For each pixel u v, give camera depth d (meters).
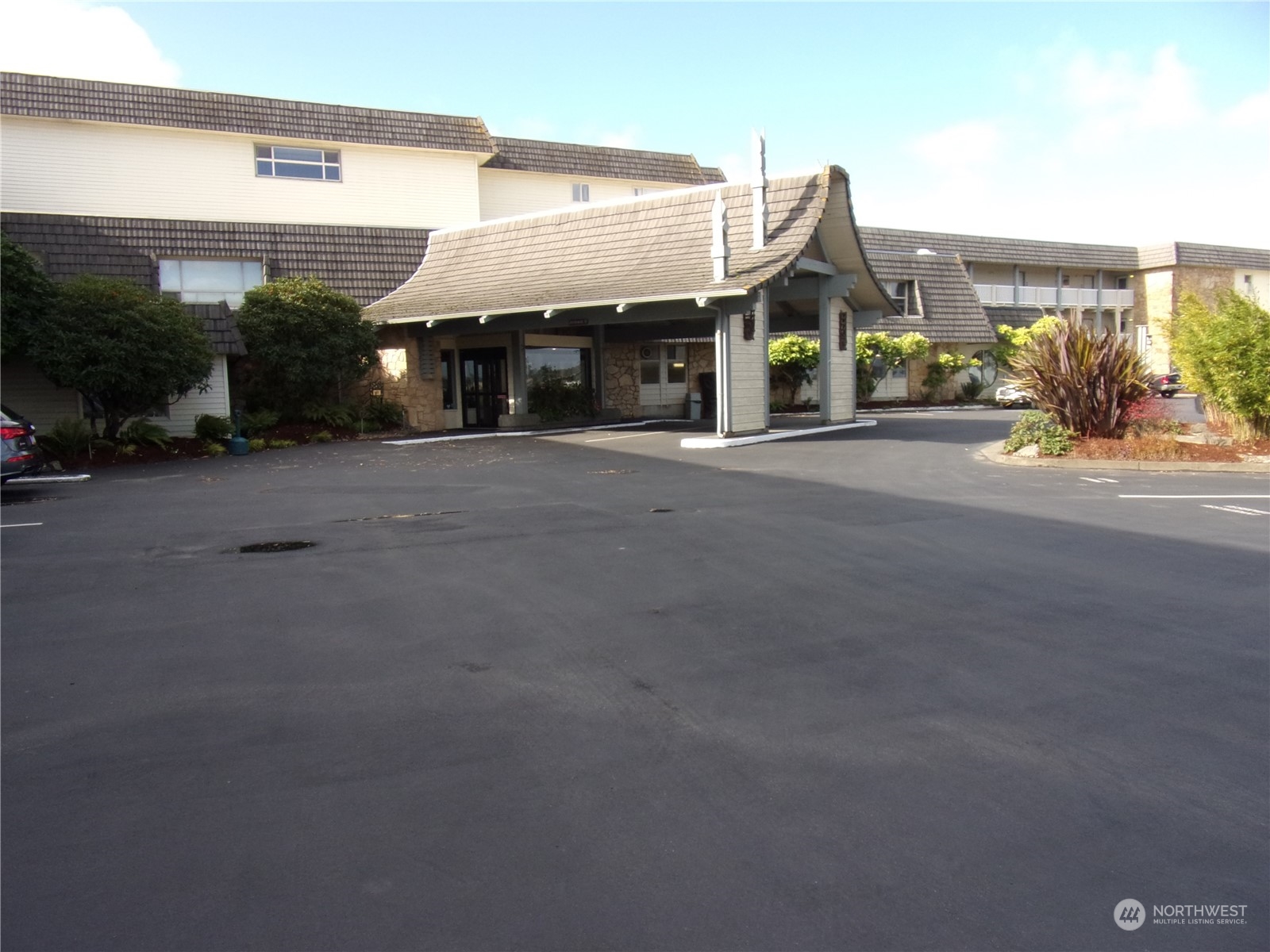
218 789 4.17
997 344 41.81
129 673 5.68
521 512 11.31
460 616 6.79
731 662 5.75
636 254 22.89
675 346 31.42
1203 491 12.79
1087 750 4.50
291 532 10.33
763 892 3.36
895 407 37.06
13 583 8.03
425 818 3.90
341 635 6.38
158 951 3.07
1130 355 17.05
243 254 25.34
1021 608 6.91
